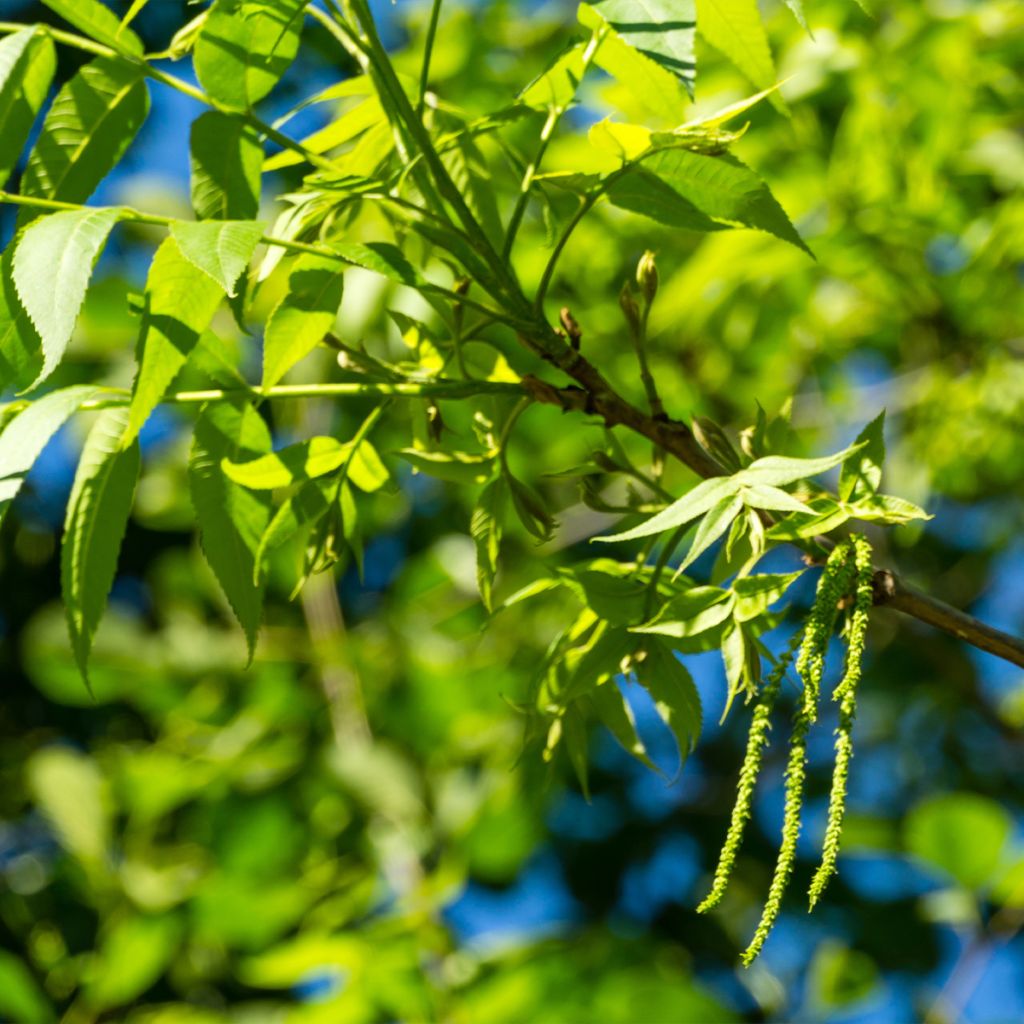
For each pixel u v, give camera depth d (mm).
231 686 4648
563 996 3494
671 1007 3490
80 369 4539
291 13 1939
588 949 3590
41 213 1932
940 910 3521
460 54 3986
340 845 4320
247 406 1975
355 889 3992
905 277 4078
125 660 4645
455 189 1932
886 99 3809
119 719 5961
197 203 1949
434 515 5395
